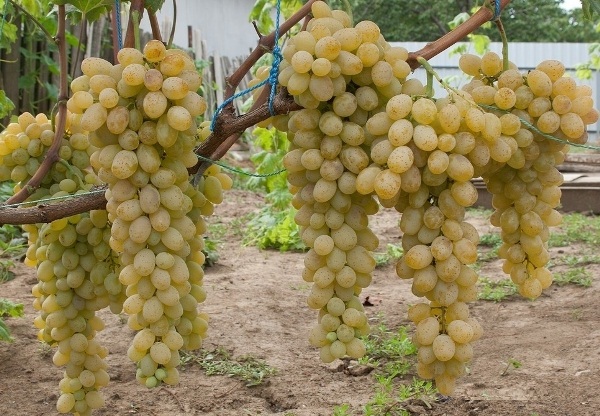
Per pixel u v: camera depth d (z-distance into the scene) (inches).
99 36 213.8
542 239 48.0
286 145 168.2
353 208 44.9
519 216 47.6
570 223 172.7
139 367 46.9
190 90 43.9
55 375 79.7
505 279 121.6
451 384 44.6
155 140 43.8
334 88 42.7
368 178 42.0
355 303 45.9
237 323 99.9
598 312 100.5
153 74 42.4
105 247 53.4
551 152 46.8
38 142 55.2
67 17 63.6
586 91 45.8
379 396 71.9
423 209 43.5
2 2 87.2
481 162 42.6
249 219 194.5
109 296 54.3
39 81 200.8
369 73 43.3
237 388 77.5
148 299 45.6
